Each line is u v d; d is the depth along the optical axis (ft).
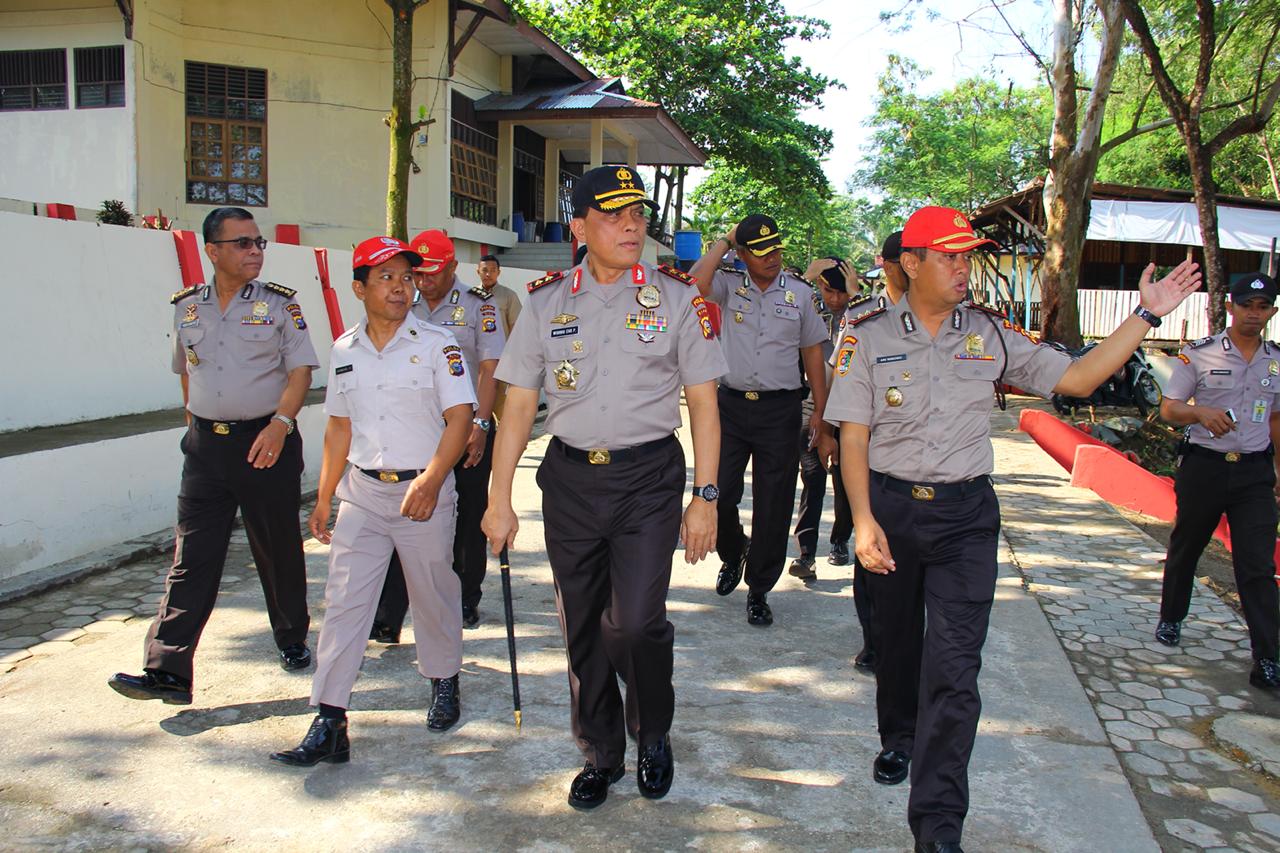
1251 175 93.61
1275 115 80.23
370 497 11.33
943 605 9.64
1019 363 9.87
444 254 14.79
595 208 9.59
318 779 10.83
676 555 20.30
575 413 9.93
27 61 47.55
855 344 10.16
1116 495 26.61
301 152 51.37
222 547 12.75
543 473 10.41
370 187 52.31
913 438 9.86
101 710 12.46
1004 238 71.87
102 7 46.39
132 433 20.29
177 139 49.42
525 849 9.54
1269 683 13.73
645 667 9.96
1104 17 45.32
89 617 15.99
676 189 100.99
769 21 91.09
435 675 12.16
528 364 10.24
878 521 10.06
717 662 14.48
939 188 128.57
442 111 51.16
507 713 12.60
